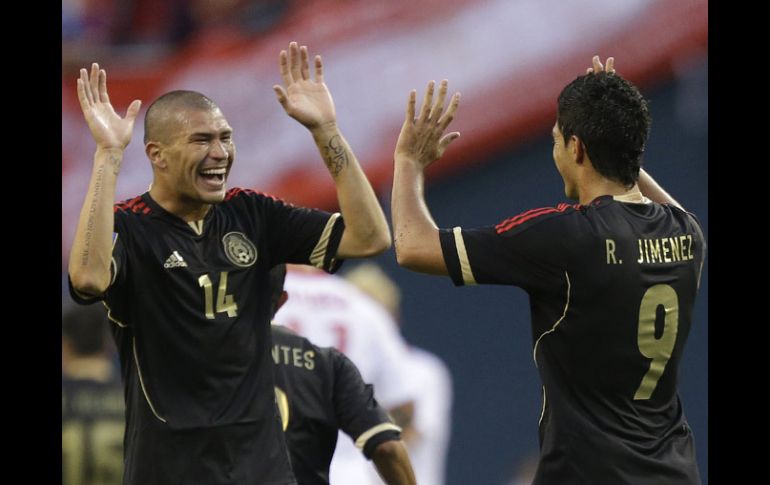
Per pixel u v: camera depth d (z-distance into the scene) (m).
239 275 17.70
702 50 33.91
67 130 33.88
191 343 17.36
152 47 34.44
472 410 33.25
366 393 21.23
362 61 34.38
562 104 17.05
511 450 33.31
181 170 17.38
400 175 17.30
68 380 24.06
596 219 16.55
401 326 32.94
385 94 34.34
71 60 34.09
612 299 16.39
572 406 16.58
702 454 33.47
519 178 34.22
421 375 32.91
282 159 34.34
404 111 34.31
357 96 34.38
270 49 34.47
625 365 16.47
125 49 34.41
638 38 34.06
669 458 16.53
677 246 16.86
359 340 32.00
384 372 32.50
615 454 16.31
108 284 16.72
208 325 17.39
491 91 34.25
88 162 33.94
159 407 17.39
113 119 17.09
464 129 34.28
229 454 17.36
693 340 33.62
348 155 17.83
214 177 17.48
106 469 24.16
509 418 33.28
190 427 17.30
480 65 34.25
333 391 20.95
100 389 24.22
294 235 18.17
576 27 34.19
